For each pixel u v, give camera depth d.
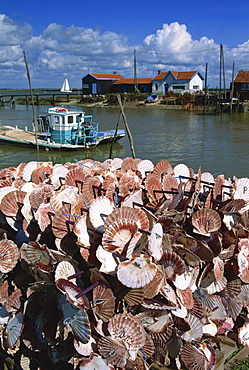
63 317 4.01
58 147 25.59
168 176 5.76
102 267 3.83
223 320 4.64
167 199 5.53
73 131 26.81
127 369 3.93
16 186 6.31
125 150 25.41
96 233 4.18
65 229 4.48
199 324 4.34
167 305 3.99
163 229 4.64
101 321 3.96
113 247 3.89
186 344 4.34
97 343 3.84
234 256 4.84
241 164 19.88
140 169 7.49
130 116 48.00
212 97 59.69
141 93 71.38
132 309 4.24
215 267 4.46
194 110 57.16
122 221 3.93
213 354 4.46
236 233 4.89
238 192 5.59
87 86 85.75
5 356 4.72
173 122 40.31
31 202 5.18
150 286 3.82
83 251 4.10
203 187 6.06
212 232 4.59
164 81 73.94
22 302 4.65
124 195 5.76
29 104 85.50
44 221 4.79
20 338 4.50
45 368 4.31
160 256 4.01
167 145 26.03
